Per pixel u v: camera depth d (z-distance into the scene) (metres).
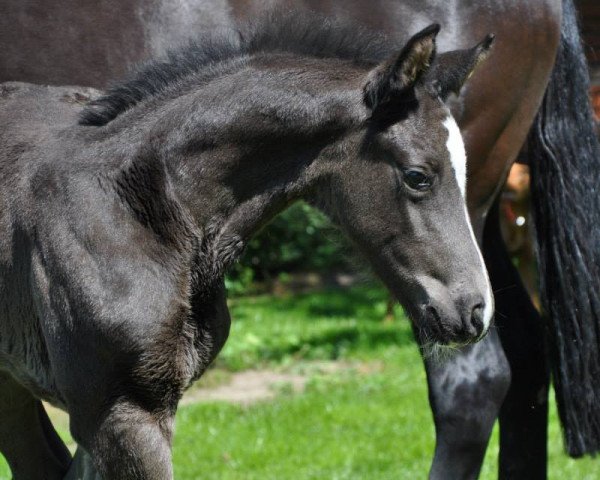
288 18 7.92
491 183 9.40
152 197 7.35
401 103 7.20
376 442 13.35
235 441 13.64
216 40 7.87
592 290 9.38
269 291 26.53
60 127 7.80
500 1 9.30
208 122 7.38
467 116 9.17
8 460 8.52
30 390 7.86
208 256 7.46
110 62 9.30
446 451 8.88
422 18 9.30
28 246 7.43
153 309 7.15
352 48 7.77
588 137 9.61
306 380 17.44
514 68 9.29
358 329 20.73
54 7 9.34
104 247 7.17
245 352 19.14
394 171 7.24
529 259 17.27
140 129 7.48
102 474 7.27
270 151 7.40
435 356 7.84
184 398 16.48
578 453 9.34
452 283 7.16
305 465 12.48
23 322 7.58
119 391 7.16
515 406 9.68
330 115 7.30
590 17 11.62
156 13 9.30
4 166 7.64
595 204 9.51
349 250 7.73
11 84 8.21
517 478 9.70
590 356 9.34
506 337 9.68
